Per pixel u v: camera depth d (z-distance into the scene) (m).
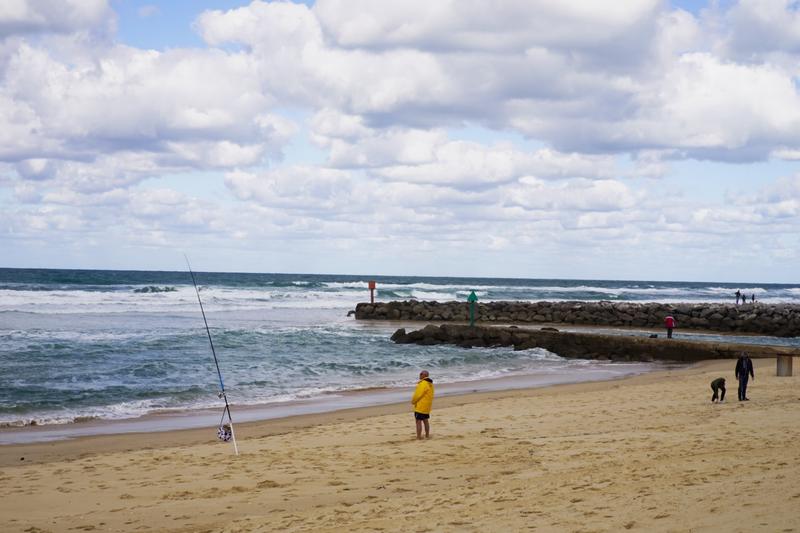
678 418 14.69
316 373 25.58
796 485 7.36
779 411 15.04
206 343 31.28
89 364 24.98
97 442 14.42
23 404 18.42
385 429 14.74
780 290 130.75
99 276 110.56
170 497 9.72
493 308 54.47
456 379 25.36
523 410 16.77
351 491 9.75
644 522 6.51
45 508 9.34
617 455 10.84
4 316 42.69
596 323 53.19
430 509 8.14
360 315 51.97
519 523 7.01
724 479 8.12
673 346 32.47
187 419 17.20
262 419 17.17
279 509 8.98
